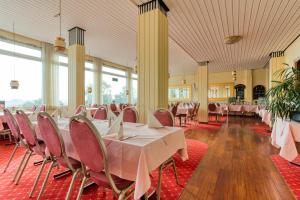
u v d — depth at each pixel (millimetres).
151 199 1851
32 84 6113
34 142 2027
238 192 1991
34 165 2693
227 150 3590
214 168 2666
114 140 1458
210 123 7500
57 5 3605
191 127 6438
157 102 3117
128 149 1355
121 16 4070
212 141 4355
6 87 5531
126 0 3412
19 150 3467
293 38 5000
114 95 10148
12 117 2322
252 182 2225
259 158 3102
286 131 2469
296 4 3246
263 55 7035
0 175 2371
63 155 1598
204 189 2059
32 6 3650
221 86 11898
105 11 3818
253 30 4457
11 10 3826
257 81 10688
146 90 3240
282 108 3051
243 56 7238
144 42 3254
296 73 3320
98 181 1384
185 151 2113
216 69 10906
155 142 1476
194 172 2523
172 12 3574
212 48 6086
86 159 1336
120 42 6047
